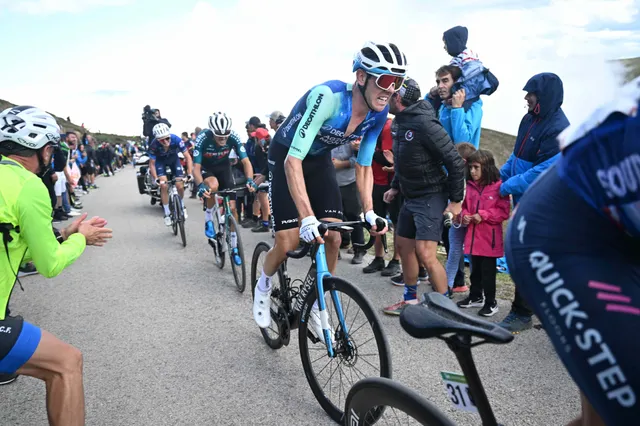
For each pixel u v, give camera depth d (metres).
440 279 3.50
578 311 0.96
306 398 2.64
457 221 3.81
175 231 7.28
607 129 0.91
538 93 3.36
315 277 2.47
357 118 2.58
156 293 4.54
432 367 2.94
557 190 1.06
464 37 4.78
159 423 2.44
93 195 13.73
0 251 1.77
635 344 0.88
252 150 8.39
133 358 3.18
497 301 4.01
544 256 1.03
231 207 6.02
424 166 3.42
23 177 1.83
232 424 2.41
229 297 4.38
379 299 4.22
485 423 1.24
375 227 2.51
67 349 1.82
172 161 7.54
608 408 0.91
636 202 0.86
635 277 0.95
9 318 1.73
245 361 3.09
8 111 1.97
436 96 5.07
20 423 2.48
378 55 2.30
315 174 2.92
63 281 5.02
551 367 2.88
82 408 1.82
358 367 2.44
